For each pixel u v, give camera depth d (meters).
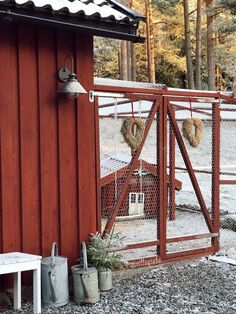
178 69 26.67
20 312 4.19
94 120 5.09
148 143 12.95
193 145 5.90
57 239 4.82
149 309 4.31
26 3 4.03
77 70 4.90
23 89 4.55
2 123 4.43
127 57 20.56
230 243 6.66
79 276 4.42
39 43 4.64
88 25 4.50
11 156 4.49
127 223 7.30
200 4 21.44
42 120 4.68
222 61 25.14
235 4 17.77
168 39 26.27
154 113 5.49
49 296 4.35
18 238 4.55
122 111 8.35
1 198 4.43
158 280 5.16
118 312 4.23
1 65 4.40
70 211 4.90
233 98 6.22
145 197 7.43
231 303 4.51
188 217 8.25
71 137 4.90
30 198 4.62
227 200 9.73
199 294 4.75
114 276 5.15
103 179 6.93
